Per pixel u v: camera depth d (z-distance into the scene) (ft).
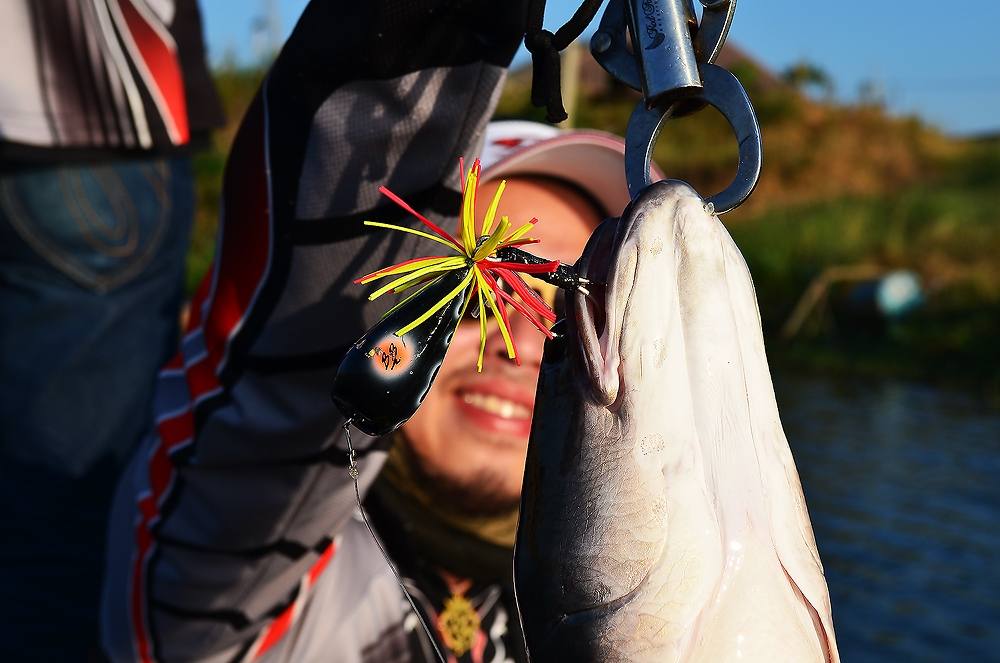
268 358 3.61
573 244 4.62
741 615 2.55
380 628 4.81
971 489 26.99
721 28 2.73
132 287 6.82
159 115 6.21
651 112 2.79
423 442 4.56
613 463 2.62
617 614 2.56
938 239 62.80
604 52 2.83
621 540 2.58
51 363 6.40
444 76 3.14
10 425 6.27
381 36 3.07
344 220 3.34
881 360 45.91
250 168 3.43
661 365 2.63
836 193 85.40
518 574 2.75
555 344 2.81
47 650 5.92
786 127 96.73
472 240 2.59
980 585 20.54
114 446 6.64
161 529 4.28
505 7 3.03
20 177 6.30
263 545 4.11
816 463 29.43
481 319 2.51
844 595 20.08
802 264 59.16
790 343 50.85
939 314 50.70
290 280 3.43
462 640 4.83
